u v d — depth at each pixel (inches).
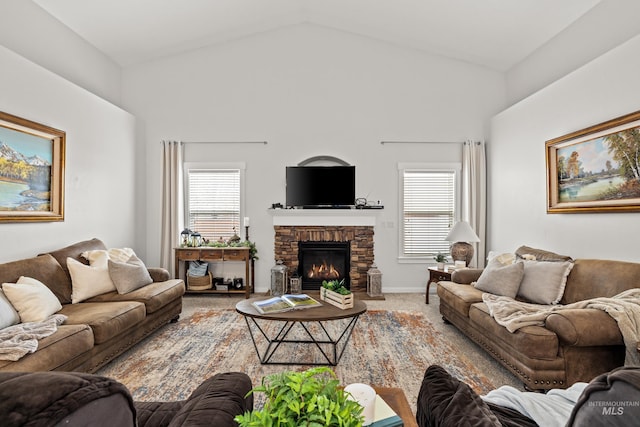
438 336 146.1
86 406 28.5
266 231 226.7
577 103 149.2
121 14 176.1
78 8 164.9
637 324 92.6
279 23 221.1
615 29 143.6
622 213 128.3
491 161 221.9
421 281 227.3
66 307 124.4
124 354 126.4
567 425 36.7
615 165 130.3
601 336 91.5
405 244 228.4
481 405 47.6
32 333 92.8
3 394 26.5
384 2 188.2
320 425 33.6
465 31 195.2
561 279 131.6
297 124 226.7
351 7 199.5
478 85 226.1
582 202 146.5
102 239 188.7
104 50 203.3
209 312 180.1
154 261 226.2
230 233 228.7
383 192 226.4
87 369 103.8
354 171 221.5
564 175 157.2
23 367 80.5
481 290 147.6
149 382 105.3
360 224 221.8
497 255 162.6
